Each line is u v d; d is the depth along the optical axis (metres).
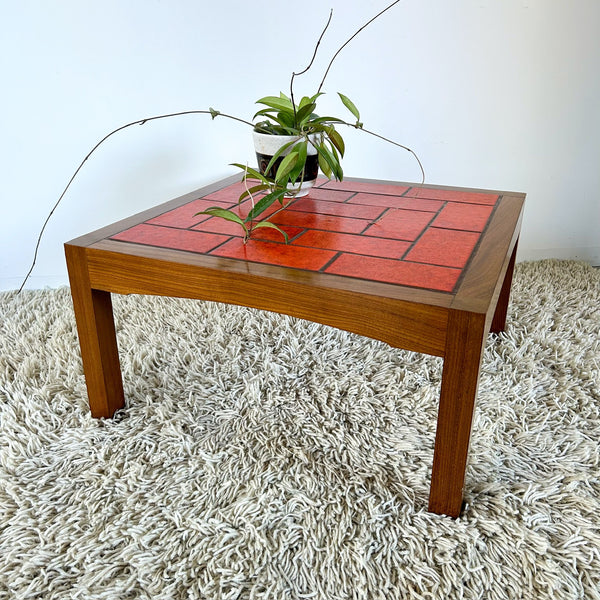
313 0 1.69
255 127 1.30
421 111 1.82
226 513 0.95
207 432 1.15
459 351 0.84
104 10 1.63
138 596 0.82
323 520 0.94
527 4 1.68
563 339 1.46
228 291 0.98
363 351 1.43
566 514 0.95
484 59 1.75
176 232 1.14
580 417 1.19
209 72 1.75
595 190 1.92
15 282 1.90
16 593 0.83
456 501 0.93
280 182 1.18
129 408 1.23
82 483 1.03
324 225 1.17
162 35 1.69
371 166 1.90
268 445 1.11
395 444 1.10
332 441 1.12
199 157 1.86
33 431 1.16
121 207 1.87
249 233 1.12
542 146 1.87
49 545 0.90
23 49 1.64
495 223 1.18
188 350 1.42
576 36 1.71
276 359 1.39
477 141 1.86
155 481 1.03
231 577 0.85
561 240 2.01
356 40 1.73
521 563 0.86
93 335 1.13
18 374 1.35
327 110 1.82
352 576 0.85
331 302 0.91
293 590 0.83
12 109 1.70
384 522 0.94
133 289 1.06
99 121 1.75
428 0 1.68
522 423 1.16
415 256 1.01
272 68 1.77
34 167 1.77
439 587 0.83
